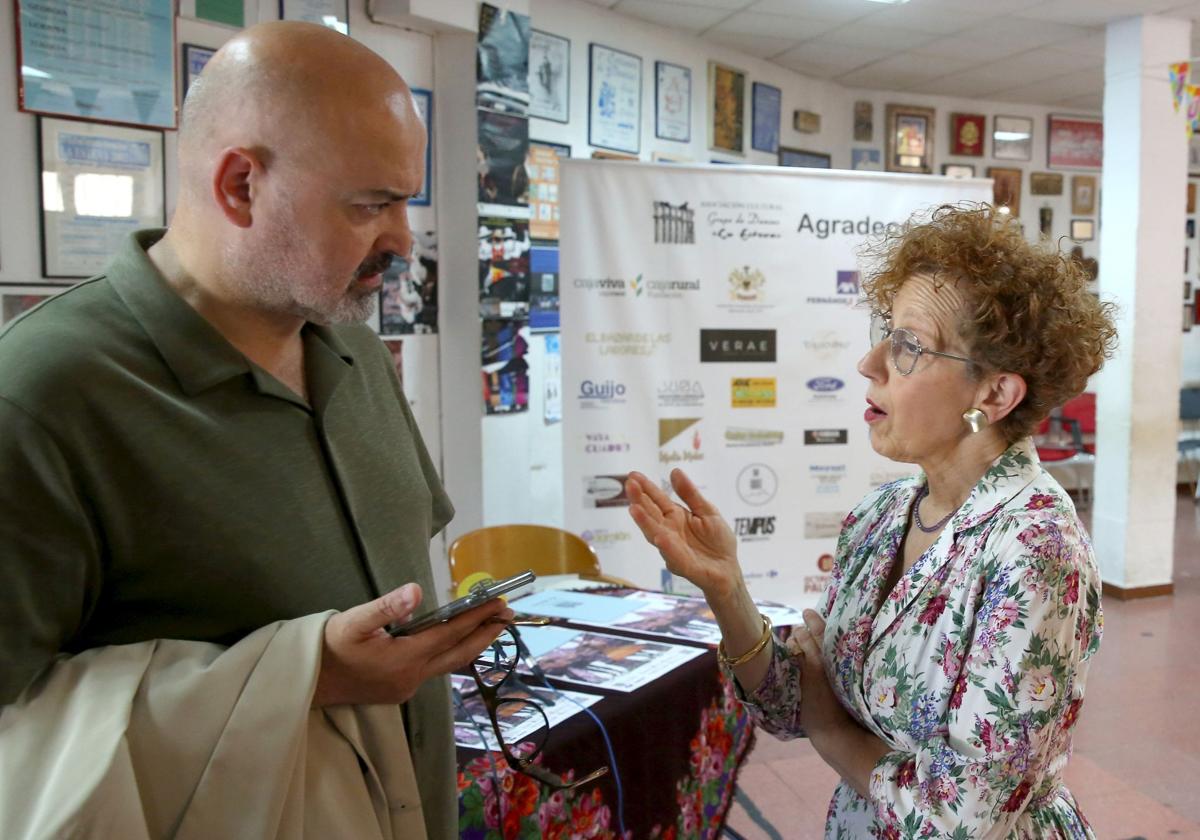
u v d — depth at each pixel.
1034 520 0.98
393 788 0.90
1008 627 0.94
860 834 1.13
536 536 2.65
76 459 0.77
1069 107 6.57
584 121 4.25
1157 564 4.67
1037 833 1.01
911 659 1.04
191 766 0.75
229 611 0.85
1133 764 2.91
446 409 3.54
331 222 0.83
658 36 4.61
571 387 3.10
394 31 3.20
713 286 3.17
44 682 0.76
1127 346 4.54
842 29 4.67
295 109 0.81
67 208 2.41
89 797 0.69
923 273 1.08
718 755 1.74
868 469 3.34
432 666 0.83
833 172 3.22
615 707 1.46
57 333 0.80
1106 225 4.61
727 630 1.21
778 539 3.30
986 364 1.03
